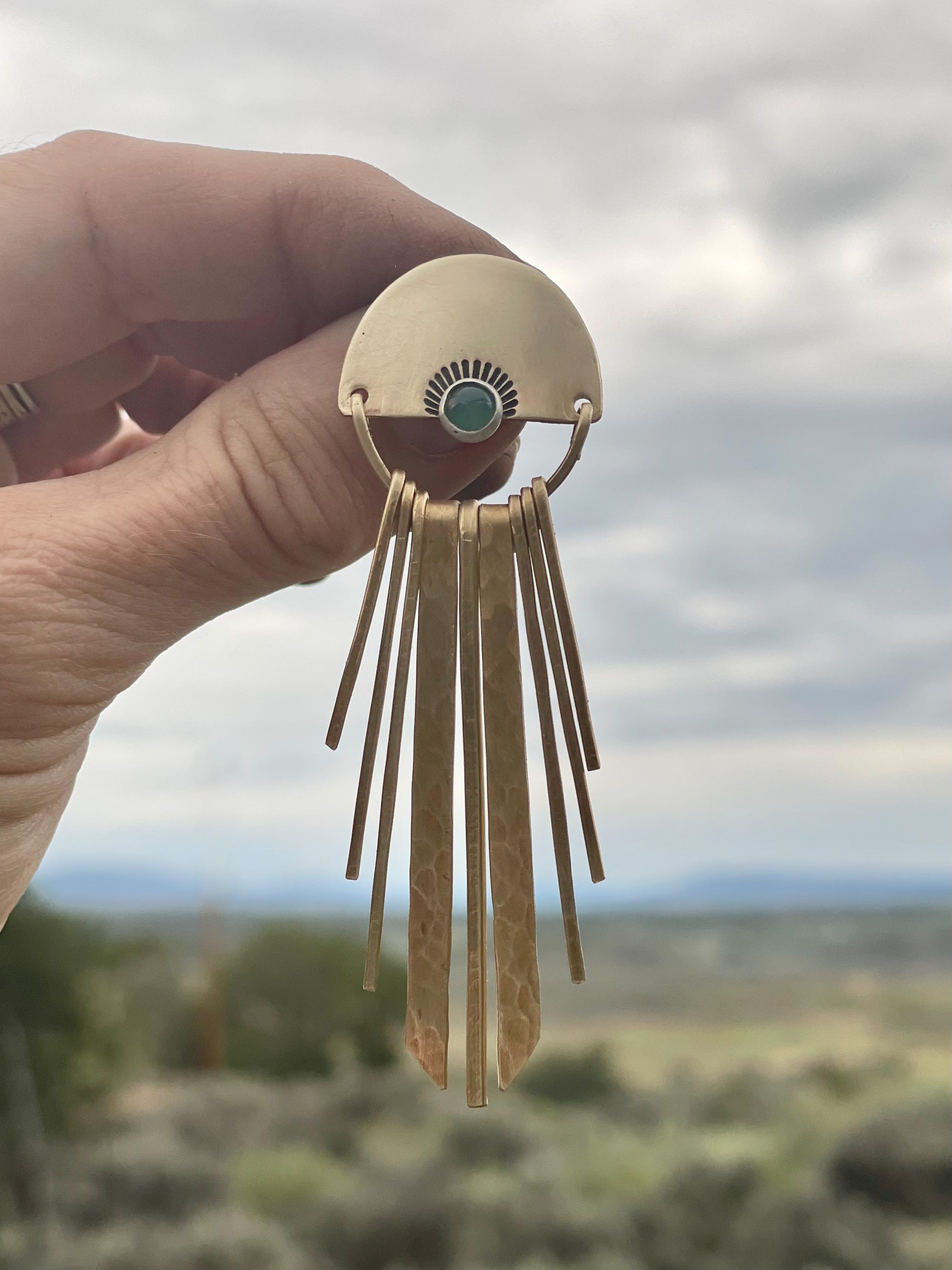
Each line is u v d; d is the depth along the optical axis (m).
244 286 1.02
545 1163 9.01
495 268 0.84
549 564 0.85
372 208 0.94
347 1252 7.91
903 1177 7.52
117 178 1.00
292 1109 10.98
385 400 0.82
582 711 0.85
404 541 0.84
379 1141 10.43
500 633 0.86
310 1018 12.82
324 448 0.82
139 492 0.81
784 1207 7.30
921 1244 7.00
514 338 0.83
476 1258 7.98
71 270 1.02
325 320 1.04
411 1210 8.09
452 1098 11.91
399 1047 13.03
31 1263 7.36
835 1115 9.80
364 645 0.83
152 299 1.04
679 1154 8.44
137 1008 11.71
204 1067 12.40
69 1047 9.03
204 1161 9.15
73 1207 8.23
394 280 0.90
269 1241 7.91
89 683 0.81
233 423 0.83
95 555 0.79
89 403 1.15
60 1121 8.88
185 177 0.98
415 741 0.86
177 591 0.81
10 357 1.05
